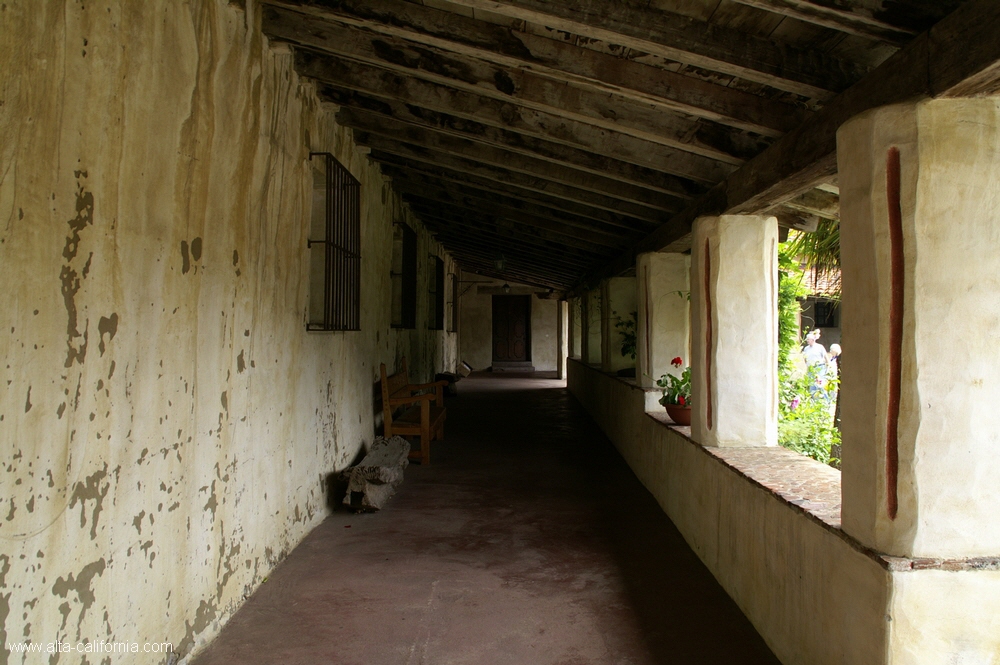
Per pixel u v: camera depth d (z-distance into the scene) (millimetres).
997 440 1654
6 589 1468
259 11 2953
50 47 1621
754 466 2842
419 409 6723
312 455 3869
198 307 2408
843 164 1899
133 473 1984
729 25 2203
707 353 3369
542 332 17641
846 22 1812
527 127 3541
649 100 2682
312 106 3779
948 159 1666
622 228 5809
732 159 3062
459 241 10000
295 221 3486
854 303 1840
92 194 1783
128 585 1958
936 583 1610
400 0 2641
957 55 1562
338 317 4047
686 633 2562
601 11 2195
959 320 1662
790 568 2229
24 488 1526
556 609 2787
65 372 1674
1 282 1457
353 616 2719
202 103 2426
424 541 3670
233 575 2729
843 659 1834
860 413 1795
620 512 4270
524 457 6090
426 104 3539
